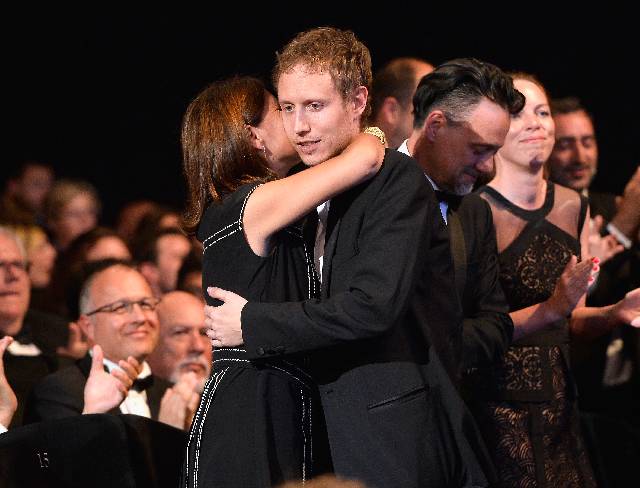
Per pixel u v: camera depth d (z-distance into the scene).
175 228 18.03
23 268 14.20
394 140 12.91
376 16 23.73
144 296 13.20
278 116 9.42
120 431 9.82
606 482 12.78
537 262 11.52
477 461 8.78
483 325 10.30
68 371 12.62
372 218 8.66
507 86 10.15
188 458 8.88
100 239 17.09
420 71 12.93
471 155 10.15
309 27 24.16
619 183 22.36
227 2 24.61
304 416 8.77
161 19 24.83
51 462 9.45
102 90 24.95
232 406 8.75
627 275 14.99
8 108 24.83
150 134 24.92
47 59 24.89
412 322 8.88
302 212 8.57
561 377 11.36
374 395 8.65
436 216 9.04
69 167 24.91
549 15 23.06
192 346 14.71
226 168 9.12
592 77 22.78
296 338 8.48
